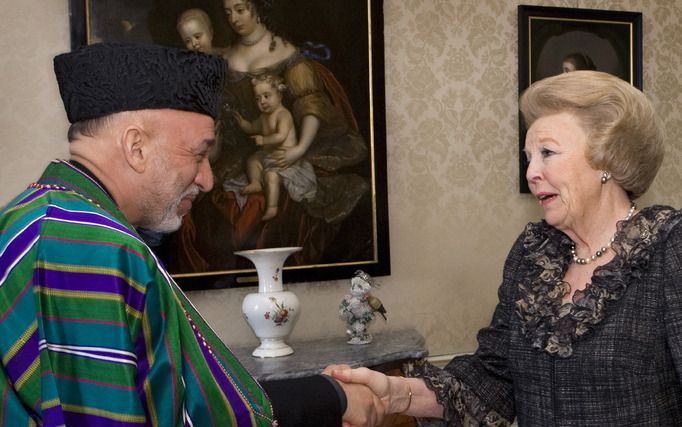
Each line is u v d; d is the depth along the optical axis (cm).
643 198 442
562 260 181
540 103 176
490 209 414
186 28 350
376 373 196
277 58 366
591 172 171
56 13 343
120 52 150
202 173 163
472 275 411
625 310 164
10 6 337
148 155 150
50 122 343
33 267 130
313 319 381
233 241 360
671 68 450
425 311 403
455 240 408
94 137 150
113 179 150
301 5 370
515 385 184
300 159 371
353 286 357
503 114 416
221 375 143
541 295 177
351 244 381
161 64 151
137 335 129
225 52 357
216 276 357
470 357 204
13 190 338
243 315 349
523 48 412
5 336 128
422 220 401
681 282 159
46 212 136
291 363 322
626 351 163
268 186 366
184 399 135
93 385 125
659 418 162
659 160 172
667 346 162
